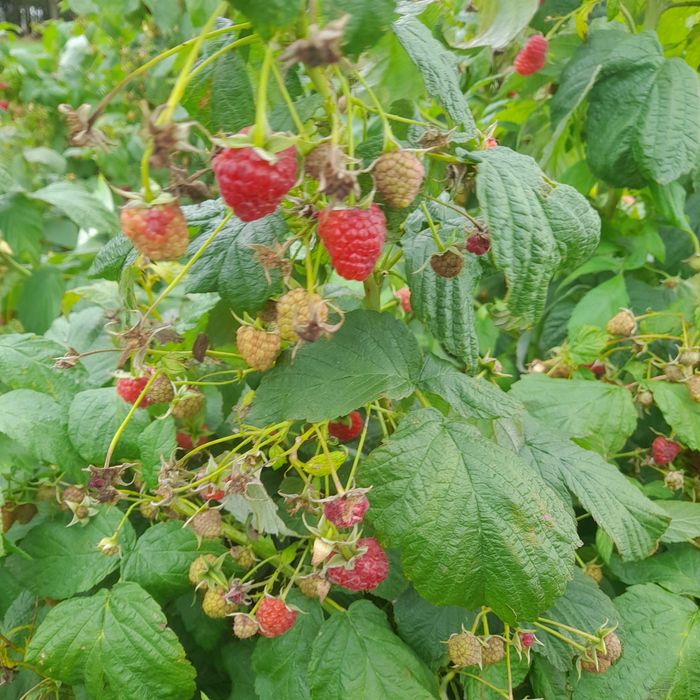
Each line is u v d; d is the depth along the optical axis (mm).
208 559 264
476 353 248
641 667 282
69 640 260
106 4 816
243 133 167
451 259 226
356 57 176
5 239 548
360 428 289
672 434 359
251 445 276
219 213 246
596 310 416
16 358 313
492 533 219
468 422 277
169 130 145
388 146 181
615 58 393
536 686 289
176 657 257
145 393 243
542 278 203
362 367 240
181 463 247
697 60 458
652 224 447
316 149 167
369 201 176
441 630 277
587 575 297
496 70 585
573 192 221
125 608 262
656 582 319
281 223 230
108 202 644
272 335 225
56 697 302
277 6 146
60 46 1025
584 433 351
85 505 285
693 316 384
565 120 403
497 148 228
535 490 228
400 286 366
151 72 813
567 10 466
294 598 278
